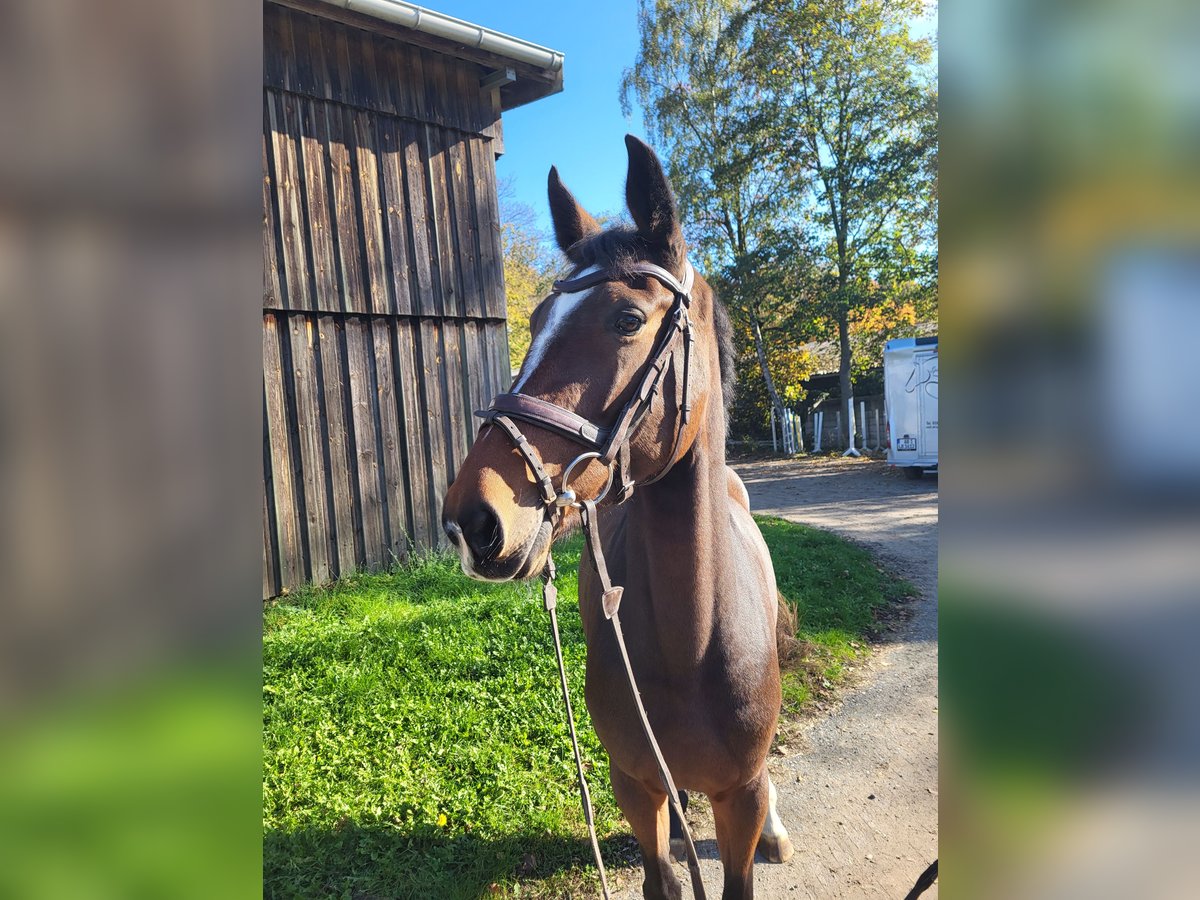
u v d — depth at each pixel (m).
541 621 4.48
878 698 3.84
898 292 18.52
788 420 20.70
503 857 2.55
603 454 1.41
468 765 3.05
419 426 6.86
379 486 6.56
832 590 5.60
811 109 18.33
